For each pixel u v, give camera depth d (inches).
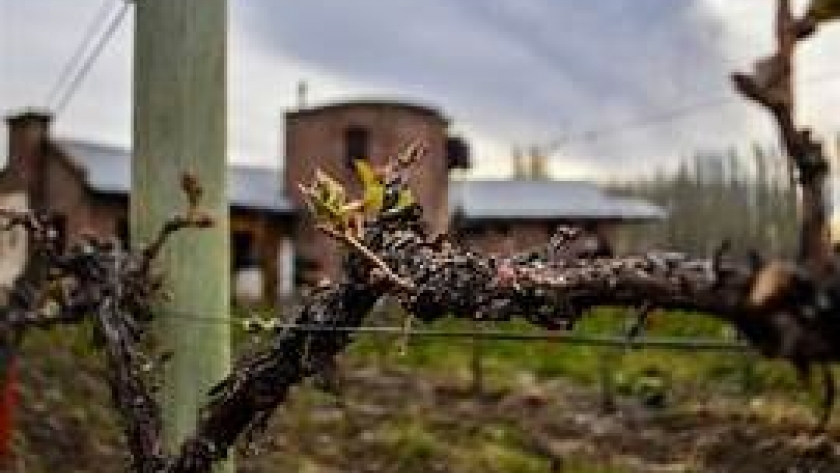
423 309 79.0
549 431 491.8
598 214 968.9
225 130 126.3
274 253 944.3
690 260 52.7
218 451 102.8
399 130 844.0
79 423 376.8
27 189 853.8
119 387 122.1
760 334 43.3
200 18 124.2
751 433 369.1
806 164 40.9
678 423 462.0
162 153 124.3
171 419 123.8
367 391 531.2
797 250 41.3
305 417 465.4
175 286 125.5
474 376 569.6
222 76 126.0
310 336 94.1
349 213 80.7
